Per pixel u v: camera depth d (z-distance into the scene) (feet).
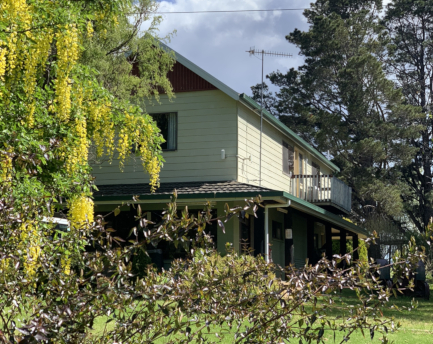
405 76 143.43
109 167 59.26
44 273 12.93
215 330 25.66
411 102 141.18
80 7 29.63
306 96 137.39
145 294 11.81
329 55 131.75
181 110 58.65
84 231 13.53
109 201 51.70
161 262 48.88
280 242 69.26
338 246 102.83
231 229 52.47
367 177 115.85
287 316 13.03
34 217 14.20
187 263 13.05
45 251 13.55
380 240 105.70
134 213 55.83
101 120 33.42
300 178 77.61
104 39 46.42
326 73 132.67
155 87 58.44
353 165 124.36
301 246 79.20
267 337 12.85
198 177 57.41
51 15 26.22
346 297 51.24
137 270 45.09
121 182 58.85
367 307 13.51
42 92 30.83
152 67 52.08
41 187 27.04
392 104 122.31
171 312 12.04
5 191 13.50
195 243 13.20
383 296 13.53
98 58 46.14
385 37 135.74
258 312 12.74
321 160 89.92
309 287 12.55
